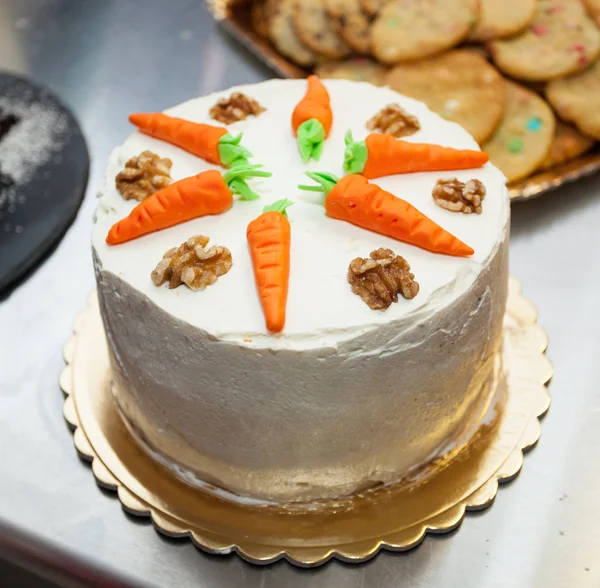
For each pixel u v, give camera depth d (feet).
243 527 1.60
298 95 1.90
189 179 1.60
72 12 2.86
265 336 1.44
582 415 1.81
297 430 1.51
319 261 1.53
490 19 2.39
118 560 1.62
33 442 1.81
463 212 1.61
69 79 2.64
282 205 1.59
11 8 2.87
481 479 1.66
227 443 1.55
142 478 1.68
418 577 1.59
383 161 1.65
